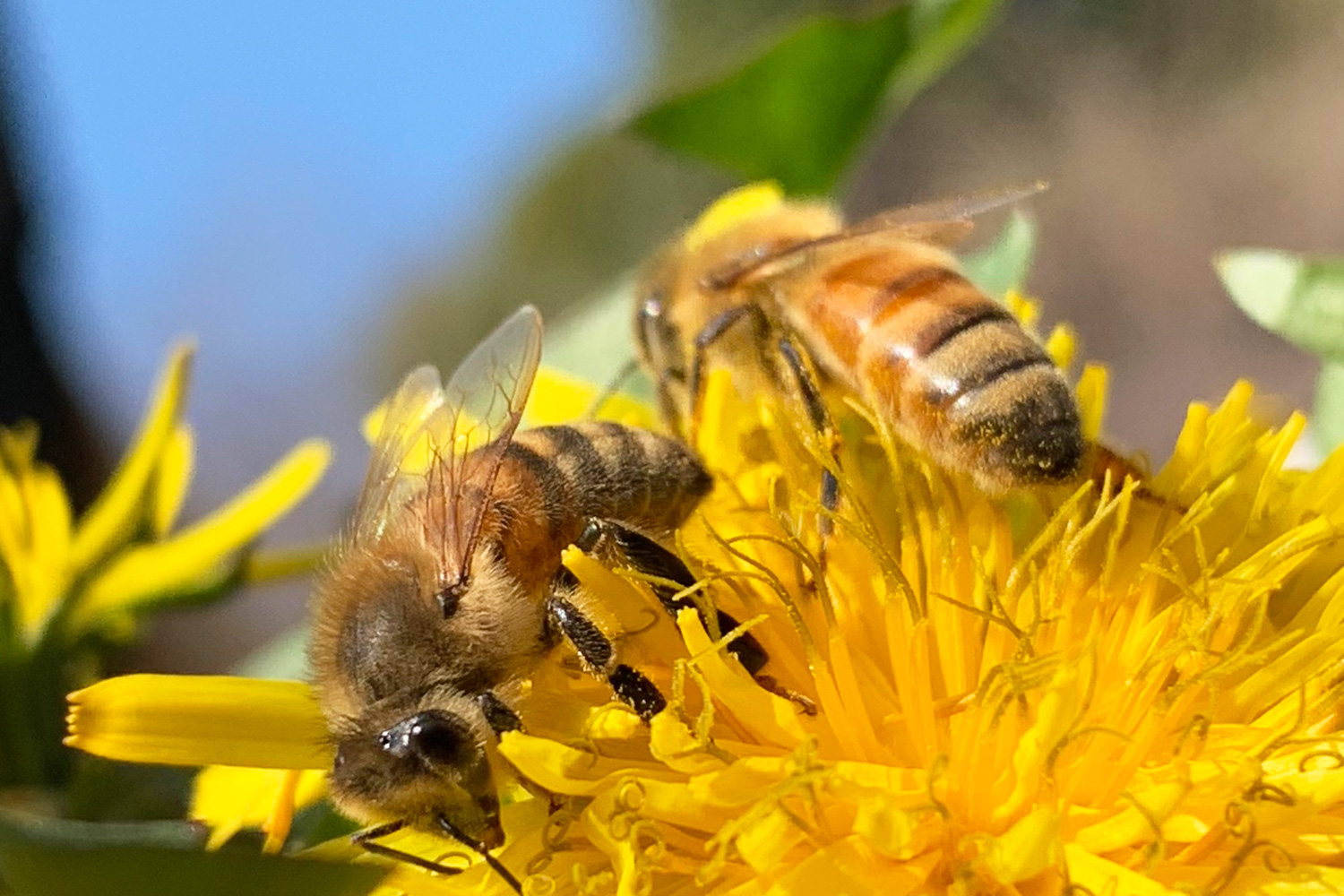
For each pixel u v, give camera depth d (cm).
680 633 8
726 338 8
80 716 7
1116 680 7
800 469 8
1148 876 7
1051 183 8
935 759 7
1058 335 8
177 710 7
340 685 7
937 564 8
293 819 8
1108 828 7
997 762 7
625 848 7
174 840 7
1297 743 7
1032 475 8
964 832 7
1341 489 8
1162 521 8
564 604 7
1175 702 7
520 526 8
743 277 8
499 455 8
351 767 7
